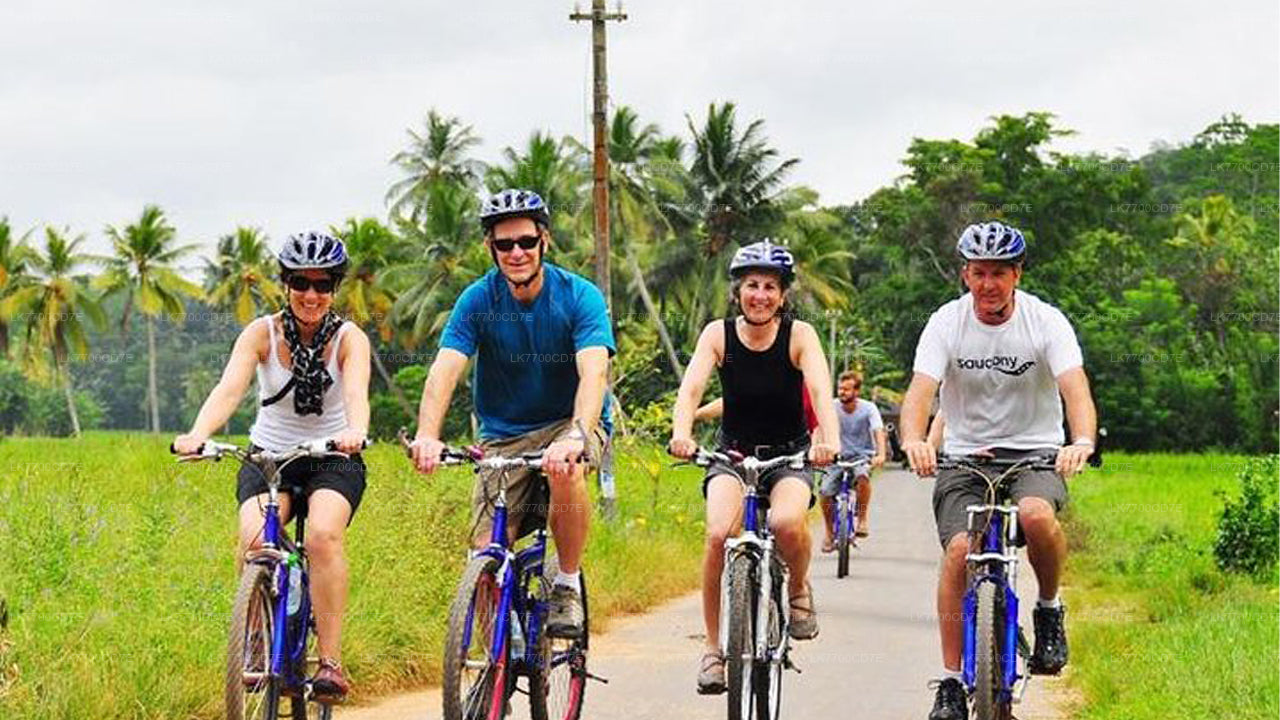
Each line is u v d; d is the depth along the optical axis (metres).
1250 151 130.62
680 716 11.96
